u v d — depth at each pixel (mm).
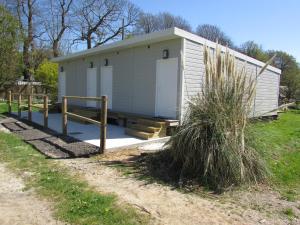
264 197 4152
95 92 13258
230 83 4918
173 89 9055
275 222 3402
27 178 4812
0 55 18141
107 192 4188
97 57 12875
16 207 3705
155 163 5438
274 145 5953
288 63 31625
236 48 35219
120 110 11430
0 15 17734
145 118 9109
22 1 28938
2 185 4484
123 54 11172
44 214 3512
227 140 4559
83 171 5207
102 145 6398
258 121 5176
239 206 3842
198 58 9102
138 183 4617
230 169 4500
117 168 5375
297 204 3916
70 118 11977
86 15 32656
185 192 4305
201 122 4816
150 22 35031
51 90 24047
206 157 4578
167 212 3605
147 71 10031
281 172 5090
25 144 7480
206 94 5008
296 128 10672
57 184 4480
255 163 4723
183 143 4922
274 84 14227
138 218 3418
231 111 4766
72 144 7156
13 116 13008
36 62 28422
